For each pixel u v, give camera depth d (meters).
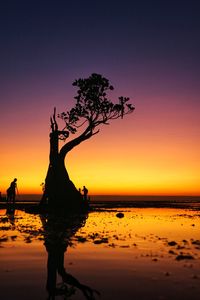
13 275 7.95
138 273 8.21
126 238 14.78
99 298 6.25
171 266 8.98
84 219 25.97
